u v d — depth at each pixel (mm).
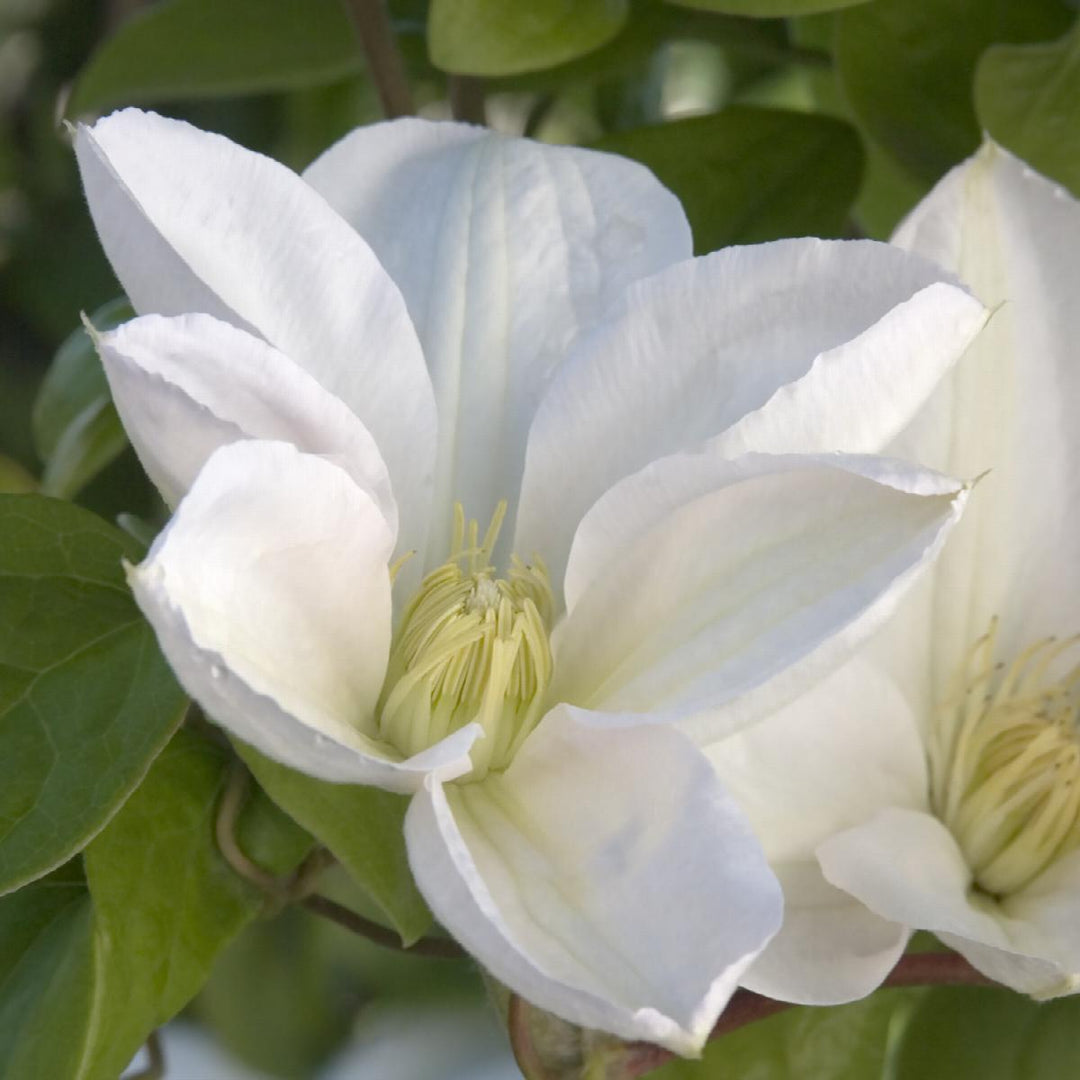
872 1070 664
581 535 612
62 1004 615
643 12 733
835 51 709
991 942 615
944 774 652
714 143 708
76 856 637
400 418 626
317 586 599
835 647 594
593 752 601
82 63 833
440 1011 899
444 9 666
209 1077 879
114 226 605
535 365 642
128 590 636
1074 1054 662
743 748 629
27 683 626
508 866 597
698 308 615
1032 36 707
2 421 839
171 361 590
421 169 648
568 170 648
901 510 595
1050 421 653
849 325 609
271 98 812
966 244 646
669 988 578
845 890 623
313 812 604
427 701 613
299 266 618
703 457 598
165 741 618
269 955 846
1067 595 656
